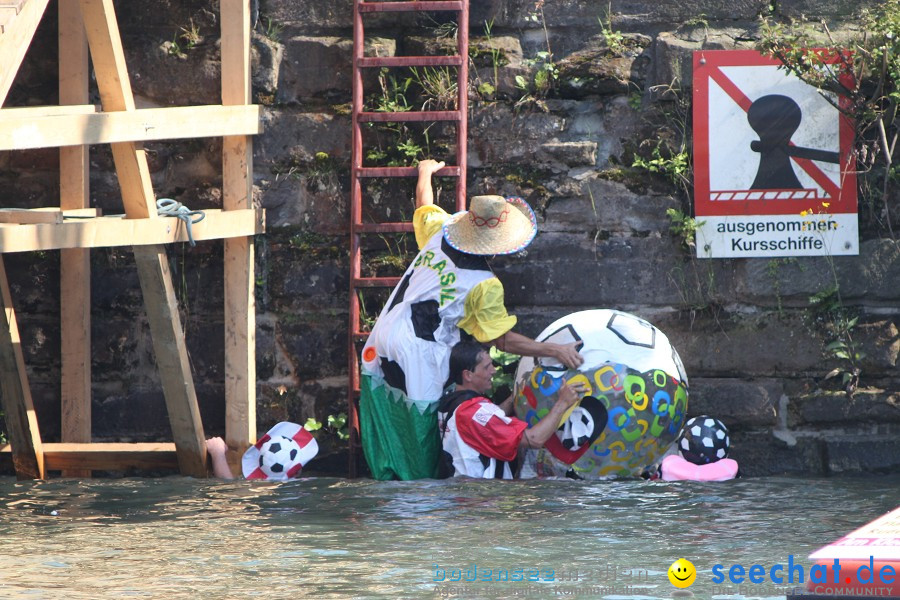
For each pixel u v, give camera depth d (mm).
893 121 20828
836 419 21125
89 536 15125
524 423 18703
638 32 21656
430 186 21219
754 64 21062
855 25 21234
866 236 21172
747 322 21297
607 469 18969
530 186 21688
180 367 20062
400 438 19703
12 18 15547
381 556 13719
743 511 16547
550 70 21562
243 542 14609
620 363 18594
